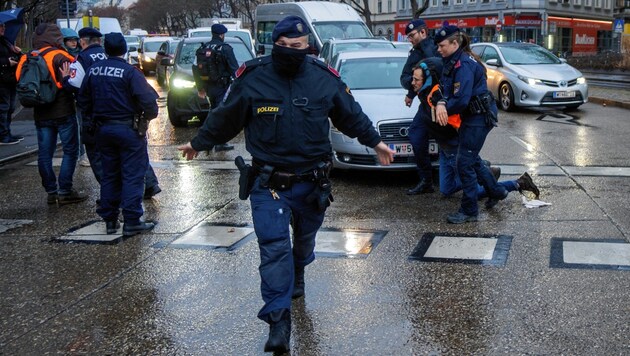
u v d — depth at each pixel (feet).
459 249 19.12
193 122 49.67
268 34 81.05
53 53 24.50
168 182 29.32
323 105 13.15
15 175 31.73
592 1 206.08
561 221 21.47
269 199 13.35
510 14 181.98
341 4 71.77
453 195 25.88
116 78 20.48
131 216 21.43
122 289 16.97
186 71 46.16
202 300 16.12
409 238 20.33
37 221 23.65
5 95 38.70
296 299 15.90
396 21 217.97
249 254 19.31
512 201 24.26
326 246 19.79
